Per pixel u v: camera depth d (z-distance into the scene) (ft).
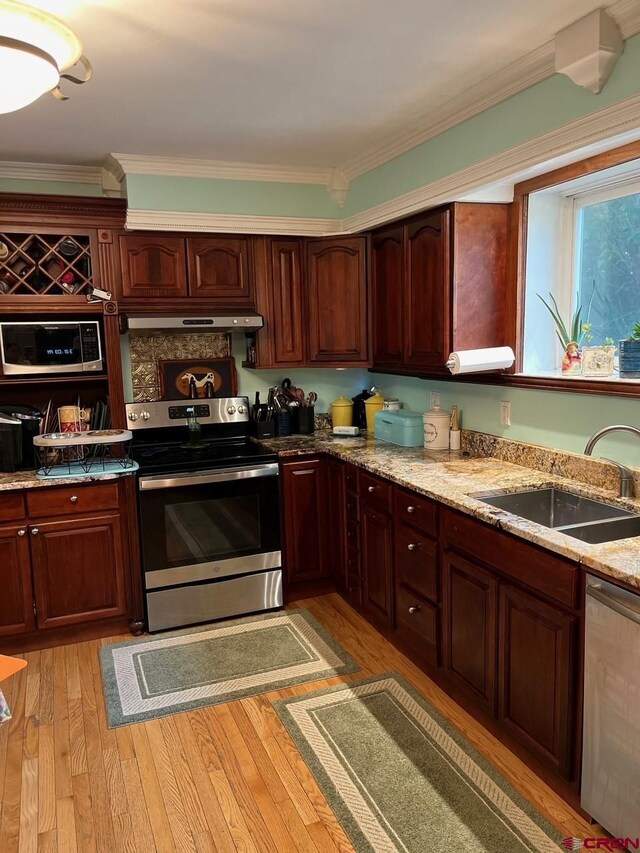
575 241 8.90
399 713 8.07
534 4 5.92
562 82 6.98
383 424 11.90
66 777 7.08
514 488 8.06
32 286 10.60
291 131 9.45
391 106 8.50
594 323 8.66
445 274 9.11
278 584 11.25
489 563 7.14
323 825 6.29
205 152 10.38
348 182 11.73
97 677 9.19
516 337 9.15
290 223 11.62
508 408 9.54
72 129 9.09
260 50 6.74
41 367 10.41
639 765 5.31
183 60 6.92
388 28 6.33
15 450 10.19
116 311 10.78
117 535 10.25
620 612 5.34
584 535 6.67
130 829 6.31
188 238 11.23
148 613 10.47
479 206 9.02
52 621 10.03
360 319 11.87
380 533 9.71
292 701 8.41
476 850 5.92
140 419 11.92
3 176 10.95
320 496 11.52
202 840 6.15
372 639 10.07
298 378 13.30
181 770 7.16
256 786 6.87
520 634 6.70
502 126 7.91
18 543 9.66
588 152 7.06
